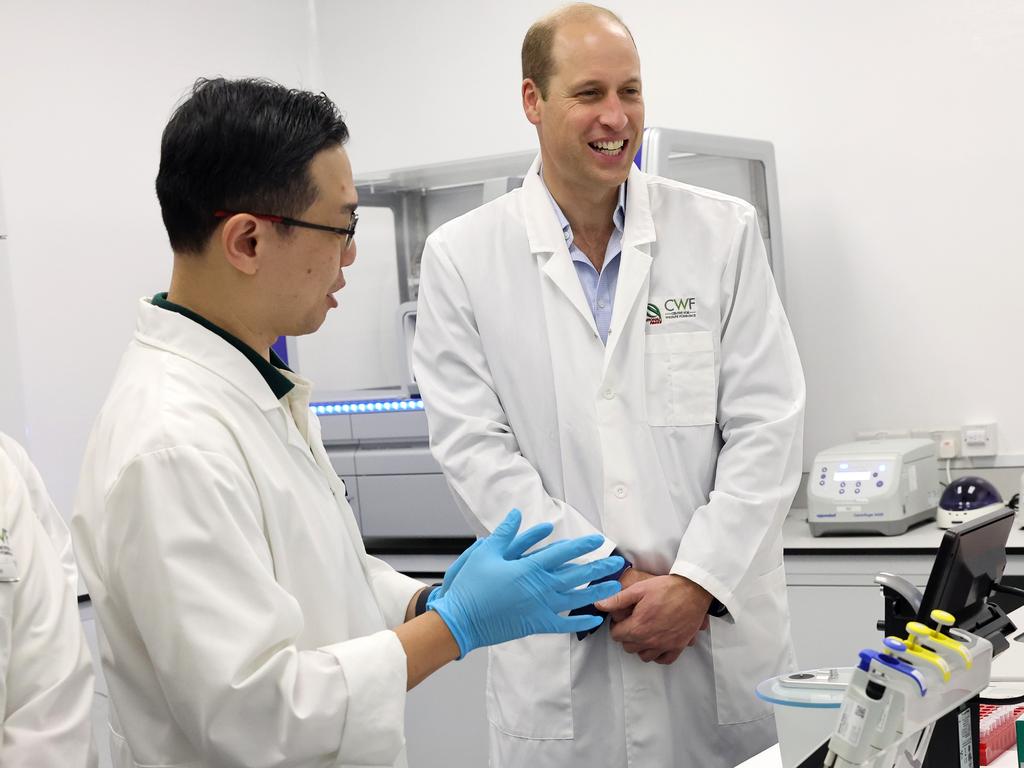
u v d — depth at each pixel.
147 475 0.93
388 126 3.87
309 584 1.04
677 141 2.66
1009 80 2.85
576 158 1.63
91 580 1.02
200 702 0.91
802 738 1.03
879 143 3.02
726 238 1.70
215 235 1.00
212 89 1.00
